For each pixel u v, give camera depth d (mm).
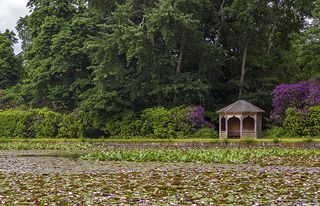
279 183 12266
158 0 43500
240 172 15273
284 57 48031
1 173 15836
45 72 46562
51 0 49062
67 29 46312
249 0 40438
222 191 11180
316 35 37781
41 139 42094
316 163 18359
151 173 15398
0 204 9664
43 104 49938
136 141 36219
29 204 9680
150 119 39844
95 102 40938
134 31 37750
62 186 12312
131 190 11508
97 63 42062
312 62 38094
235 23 43281
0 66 57406
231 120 38969
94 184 12656
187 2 39719
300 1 44656
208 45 40531
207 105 42469
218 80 44594
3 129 46969
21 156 25250
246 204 9523
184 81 40312
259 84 43281
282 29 47312
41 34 48406
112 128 41312
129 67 43375
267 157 21984
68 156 25125
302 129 34688
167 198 10320
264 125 41500
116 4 42969
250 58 43594
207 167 17594
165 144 34531
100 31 45750
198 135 37844
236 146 30953
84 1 46312
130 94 41812
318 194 10531
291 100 36625
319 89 35250
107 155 22484
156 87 40031
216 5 45312
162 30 37719
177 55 43344
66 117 43594
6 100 53656
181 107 39625
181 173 15266
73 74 47562
